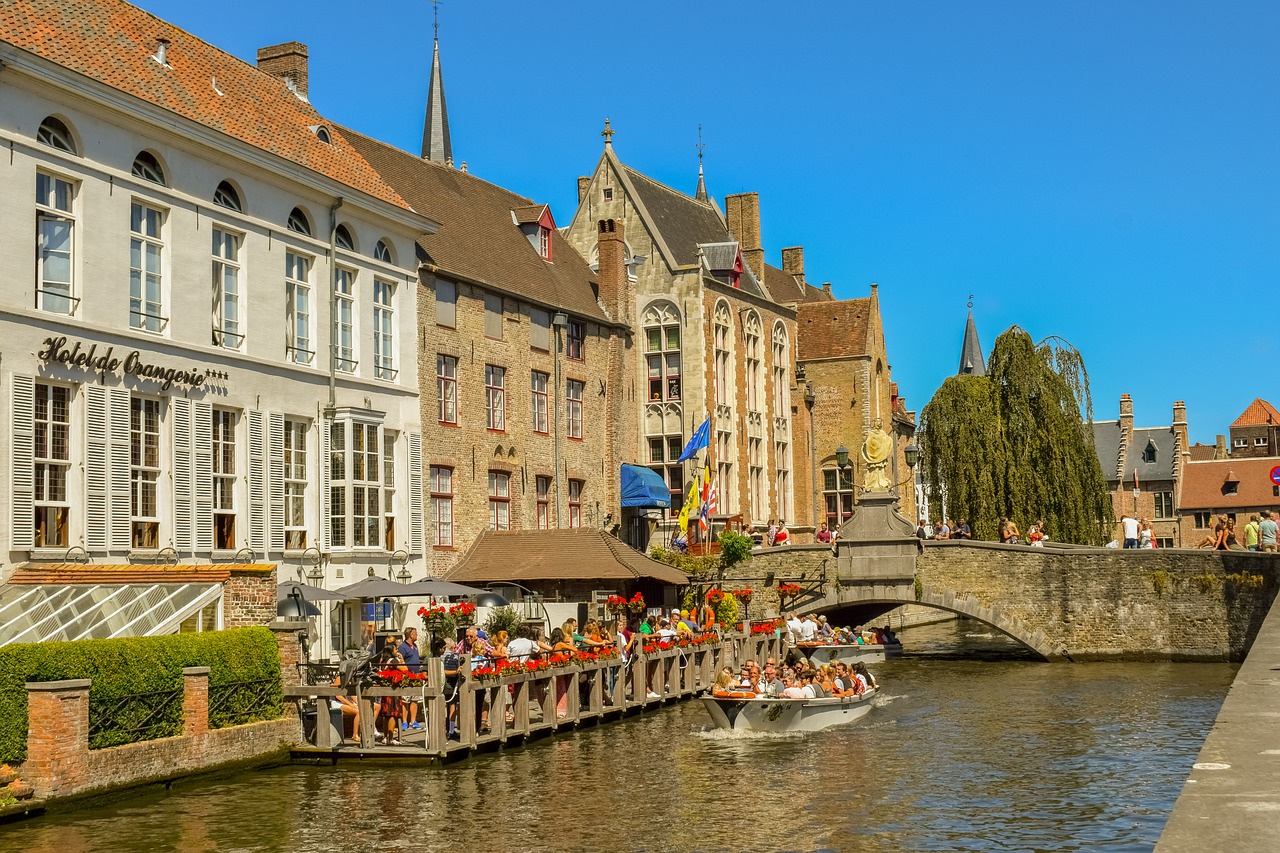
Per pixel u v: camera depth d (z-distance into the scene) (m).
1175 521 95.19
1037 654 43.28
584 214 50.72
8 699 17.91
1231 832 6.36
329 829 17.70
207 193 27.53
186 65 29.16
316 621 28.39
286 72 34.97
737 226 61.28
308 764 22.52
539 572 34.91
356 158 33.66
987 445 46.09
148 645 20.06
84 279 24.19
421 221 34.38
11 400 22.47
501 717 24.47
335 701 23.12
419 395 34.38
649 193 52.91
